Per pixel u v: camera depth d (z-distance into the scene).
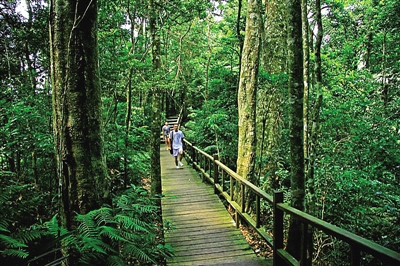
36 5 6.54
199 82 16.58
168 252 3.88
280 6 8.23
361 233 5.07
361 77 7.83
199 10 8.52
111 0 7.09
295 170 3.50
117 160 7.56
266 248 5.01
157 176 7.50
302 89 3.49
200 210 6.56
